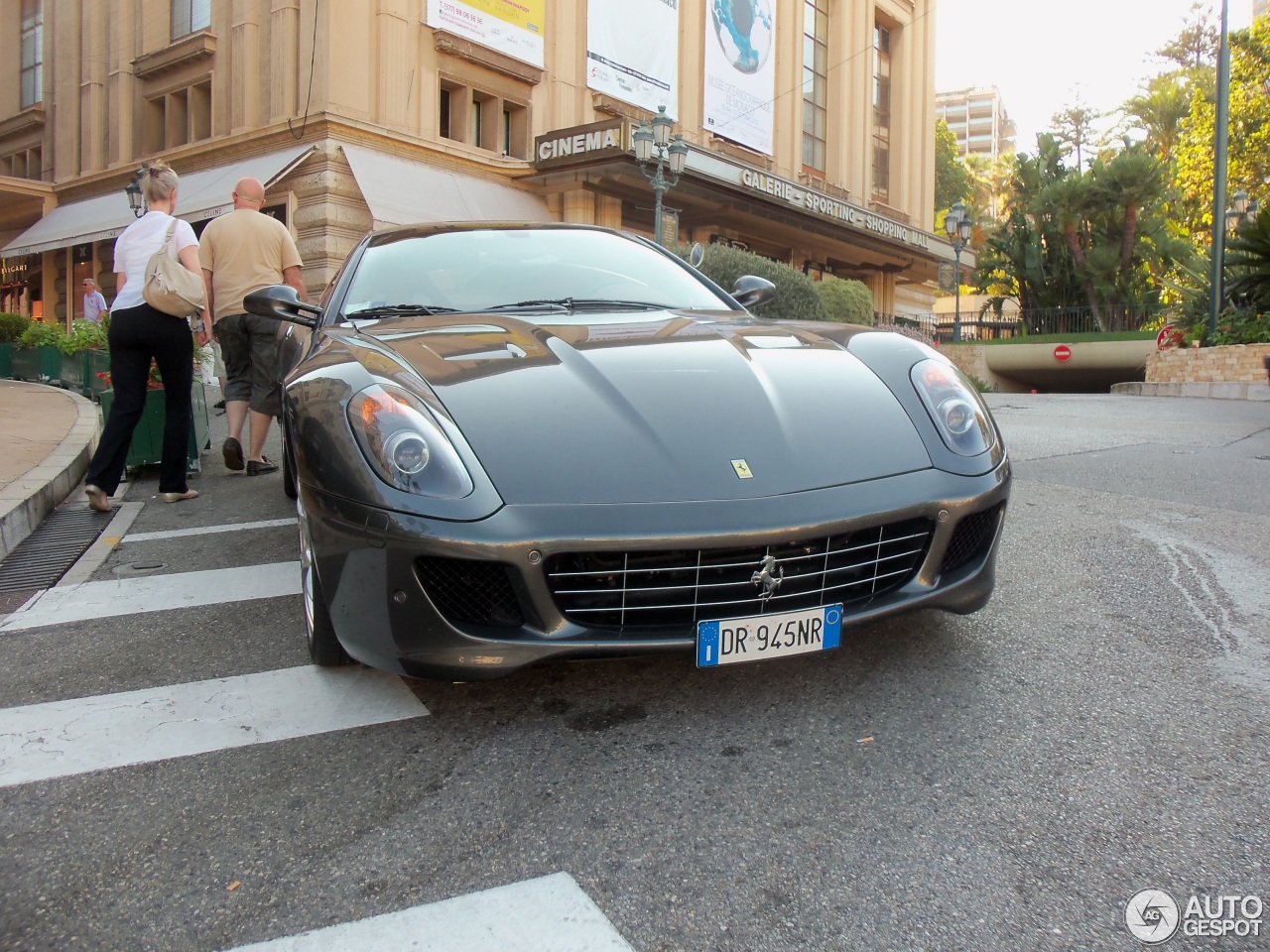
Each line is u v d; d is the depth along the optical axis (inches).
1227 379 533.0
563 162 681.6
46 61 851.4
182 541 150.5
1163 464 212.5
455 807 65.4
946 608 81.2
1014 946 50.1
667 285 125.7
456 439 75.0
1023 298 999.0
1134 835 60.1
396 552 70.8
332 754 73.7
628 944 50.9
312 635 88.6
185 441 185.5
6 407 308.2
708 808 64.5
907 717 77.8
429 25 648.4
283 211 631.2
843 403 85.1
